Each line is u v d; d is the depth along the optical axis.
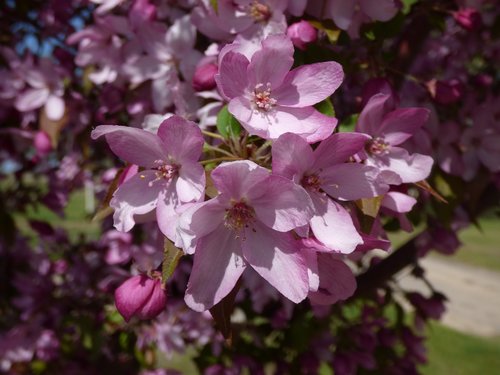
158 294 0.15
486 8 0.28
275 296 0.27
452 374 0.76
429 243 0.29
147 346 0.31
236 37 0.17
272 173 0.13
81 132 0.29
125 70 0.22
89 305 0.36
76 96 0.28
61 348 0.36
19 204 0.37
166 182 0.13
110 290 0.30
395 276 0.32
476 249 1.81
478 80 0.30
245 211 0.13
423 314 0.32
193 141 0.13
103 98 0.25
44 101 0.28
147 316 0.15
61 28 0.30
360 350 0.32
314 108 0.14
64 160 0.35
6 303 0.40
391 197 0.15
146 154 0.13
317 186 0.13
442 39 0.32
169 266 0.12
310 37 0.16
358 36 0.18
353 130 0.15
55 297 0.36
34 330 0.35
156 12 0.22
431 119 0.21
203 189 0.13
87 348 0.36
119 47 0.24
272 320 0.31
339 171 0.13
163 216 0.13
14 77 0.29
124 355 0.37
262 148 0.14
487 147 0.23
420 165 0.15
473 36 0.31
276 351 0.32
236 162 0.12
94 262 0.37
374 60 0.19
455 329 0.96
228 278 0.13
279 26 0.16
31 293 0.36
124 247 0.30
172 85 0.19
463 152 0.23
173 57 0.22
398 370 0.33
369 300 0.33
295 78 0.14
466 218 0.28
